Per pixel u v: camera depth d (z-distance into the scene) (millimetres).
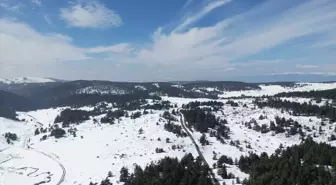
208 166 139750
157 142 197125
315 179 102375
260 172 119438
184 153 172125
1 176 172375
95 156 197125
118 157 183750
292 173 104125
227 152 175500
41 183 159000
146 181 122375
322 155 124125
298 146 147250
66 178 164625
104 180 141125
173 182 116688
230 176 126625
